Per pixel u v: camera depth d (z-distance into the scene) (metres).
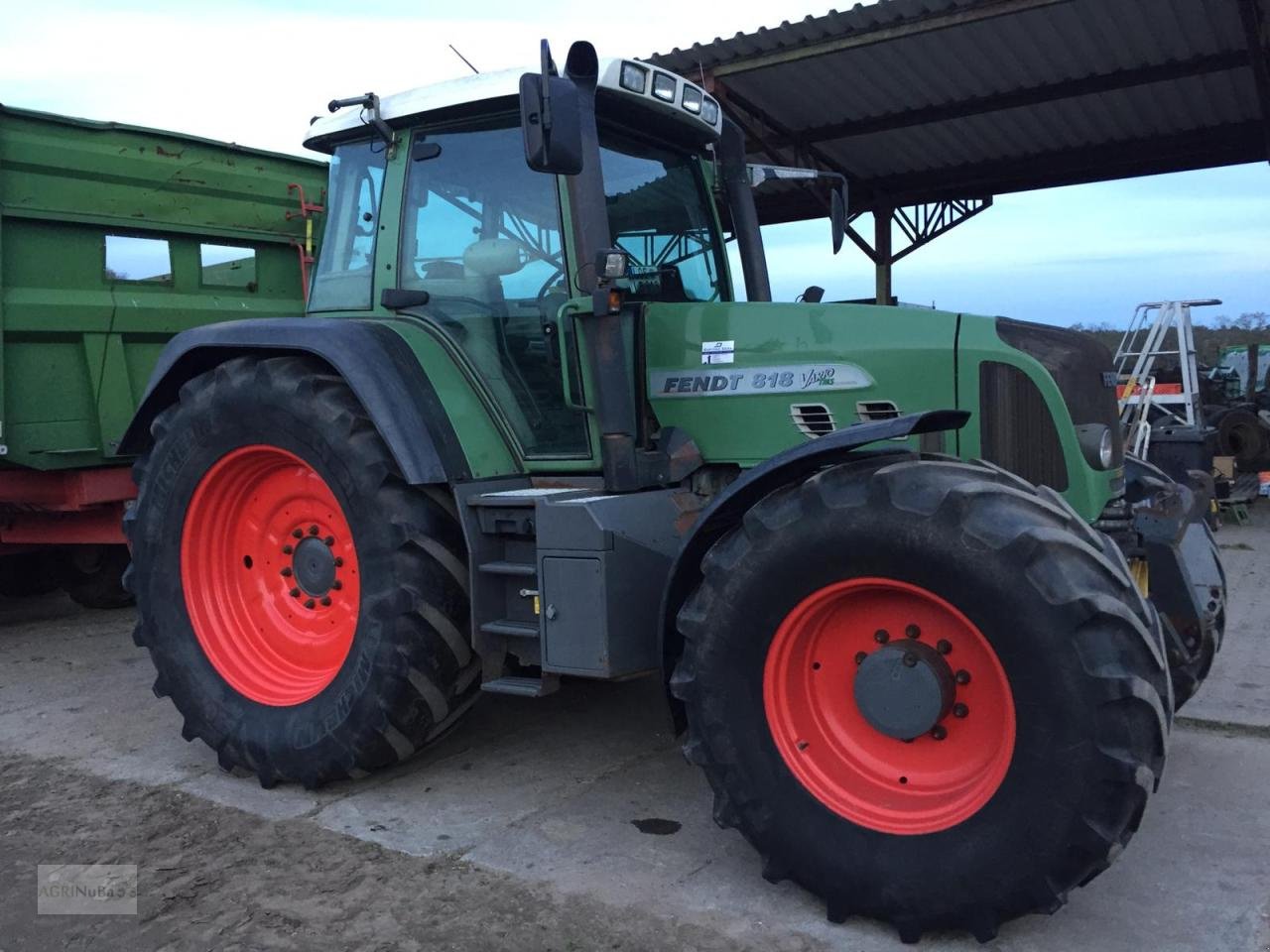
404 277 3.87
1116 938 2.60
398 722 3.42
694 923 2.70
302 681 3.75
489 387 3.69
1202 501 3.62
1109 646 2.35
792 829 2.71
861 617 2.75
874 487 2.58
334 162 4.16
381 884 2.94
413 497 3.43
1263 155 11.36
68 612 6.61
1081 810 2.35
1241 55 9.20
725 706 2.77
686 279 4.02
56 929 2.73
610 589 3.07
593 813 3.40
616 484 3.38
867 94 10.25
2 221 4.78
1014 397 3.23
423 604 3.35
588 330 3.40
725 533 2.97
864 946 2.58
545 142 2.96
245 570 3.96
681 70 9.66
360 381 3.41
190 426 3.83
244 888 2.93
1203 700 4.38
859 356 3.35
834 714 2.80
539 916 2.74
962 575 2.46
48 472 5.30
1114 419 3.41
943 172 12.60
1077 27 8.76
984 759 2.60
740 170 4.29
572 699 4.59
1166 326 10.70
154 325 5.44
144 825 3.36
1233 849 3.06
